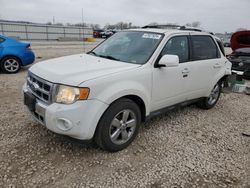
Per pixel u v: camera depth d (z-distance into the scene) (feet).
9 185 8.66
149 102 11.93
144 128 13.78
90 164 10.11
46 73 10.28
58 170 9.61
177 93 13.65
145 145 11.87
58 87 9.49
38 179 9.04
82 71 10.24
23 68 30.89
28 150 10.82
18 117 14.24
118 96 10.18
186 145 12.12
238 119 16.10
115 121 10.62
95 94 9.56
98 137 10.31
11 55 26.99
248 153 11.70
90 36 140.97
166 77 12.53
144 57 12.05
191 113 16.63
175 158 10.90
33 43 90.58
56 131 9.53
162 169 10.07
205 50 15.66
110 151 10.95
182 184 9.25
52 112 9.34
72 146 11.30
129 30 14.69
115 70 10.61
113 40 14.46
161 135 13.03
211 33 17.21
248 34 30.58
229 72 17.87
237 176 9.89
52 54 49.37
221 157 11.21
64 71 10.23
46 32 127.95
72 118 9.28
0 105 16.17
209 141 12.69
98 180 9.20
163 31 13.43
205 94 16.28
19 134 12.18
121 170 9.85
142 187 8.97
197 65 14.57
